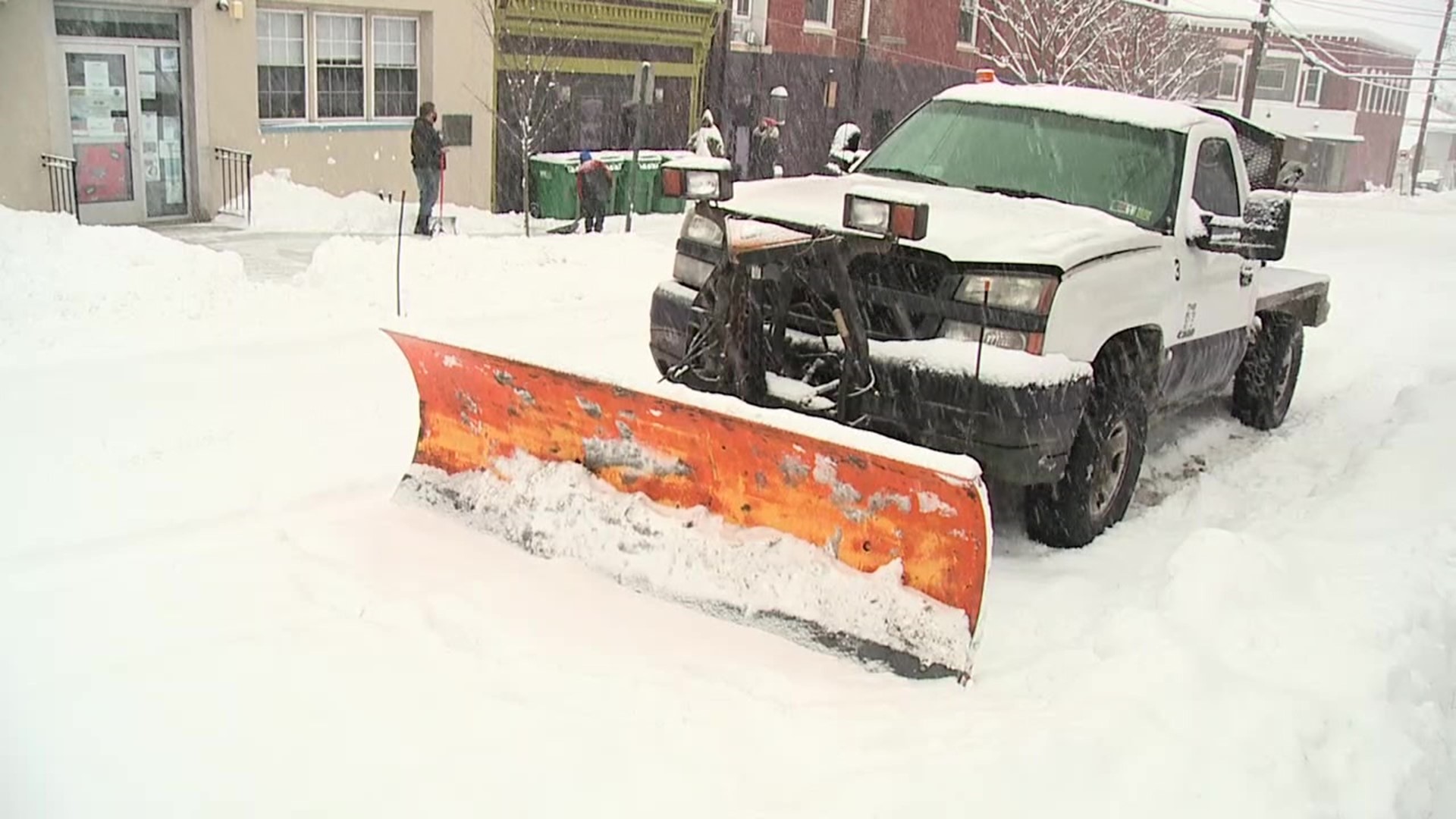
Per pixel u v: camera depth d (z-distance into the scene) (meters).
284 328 9.51
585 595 5.21
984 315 5.51
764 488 5.13
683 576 5.22
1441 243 24.11
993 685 4.60
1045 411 5.42
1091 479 6.13
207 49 17.06
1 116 15.17
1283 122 55.41
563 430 5.70
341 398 7.98
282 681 4.37
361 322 9.83
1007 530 6.43
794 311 6.09
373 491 6.41
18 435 6.90
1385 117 63.31
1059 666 4.68
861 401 5.65
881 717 4.30
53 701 4.18
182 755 3.88
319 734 4.04
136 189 16.83
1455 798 4.12
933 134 7.38
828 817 3.63
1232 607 4.92
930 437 5.55
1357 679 4.38
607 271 12.55
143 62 16.62
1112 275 5.91
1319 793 3.79
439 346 5.75
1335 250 21.22
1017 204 6.41
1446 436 7.62
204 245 15.10
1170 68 35.03
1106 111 7.12
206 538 5.68
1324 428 9.07
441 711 4.22
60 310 9.27
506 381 5.65
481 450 6.02
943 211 6.18
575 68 23.03
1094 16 30.77
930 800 3.70
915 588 4.76
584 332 10.29
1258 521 6.49
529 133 21.14
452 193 21.11
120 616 4.84
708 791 3.79
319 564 5.39
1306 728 4.05
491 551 5.64
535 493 5.75
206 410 7.53
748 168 27.83
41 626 4.73
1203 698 4.20
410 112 20.56
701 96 26.27
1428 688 4.59
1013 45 32.81
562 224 20.12
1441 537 5.93
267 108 18.38
